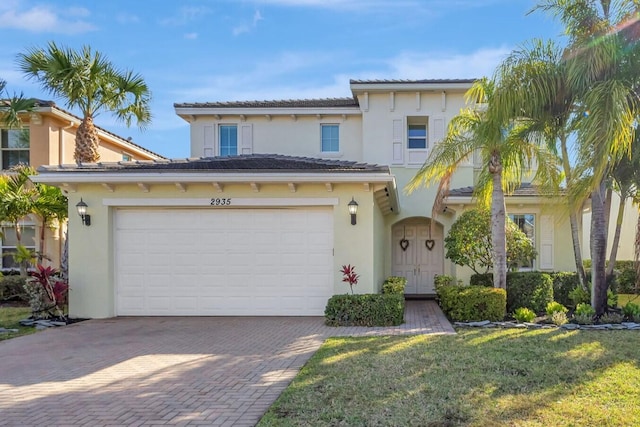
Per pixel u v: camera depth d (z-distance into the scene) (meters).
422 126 18.08
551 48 10.29
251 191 11.53
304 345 8.37
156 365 7.16
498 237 11.25
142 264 11.79
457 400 5.41
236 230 11.73
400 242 18.20
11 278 14.73
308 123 18.80
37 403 5.55
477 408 5.16
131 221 11.83
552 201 11.52
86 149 14.43
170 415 5.10
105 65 14.39
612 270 11.62
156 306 11.73
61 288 11.18
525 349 7.78
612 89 8.89
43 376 6.67
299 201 11.41
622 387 5.79
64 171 11.25
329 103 19.11
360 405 5.28
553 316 10.23
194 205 11.55
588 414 4.94
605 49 9.29
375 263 12.05
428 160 12.20
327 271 11.55
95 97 14.83
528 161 11.33
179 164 12.12
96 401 5.59
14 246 17.16
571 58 9.68
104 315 11.50
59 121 17.67
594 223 10.72
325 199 11.38
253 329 9.92
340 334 9.28
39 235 16.88
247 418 4.98
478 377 6.24
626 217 19.05
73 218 11.65
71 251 11.62
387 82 17.28
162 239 11.80
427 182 12.67
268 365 7.07
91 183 11.42
